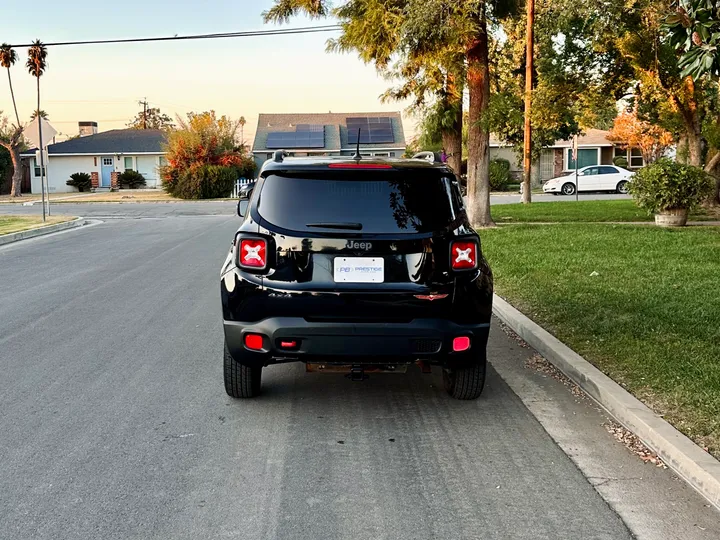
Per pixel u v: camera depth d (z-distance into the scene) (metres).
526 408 5.57
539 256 12.90
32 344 7.59
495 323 8.59
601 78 21.66
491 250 14.02
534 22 25.97
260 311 5.07
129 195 49.25
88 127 73.19
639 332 7.27
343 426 5.18
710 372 5.86
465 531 3.64
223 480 4.24
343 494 4.06
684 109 20.56
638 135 44.41
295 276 5.04
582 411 5.50
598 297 9.09
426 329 5.02
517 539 3.56
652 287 9.59
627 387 5.68
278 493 4.07
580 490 4.12
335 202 5.11
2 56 50.84
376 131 58.25
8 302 9.97
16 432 5.03
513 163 52.97
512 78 30.59
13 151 51.44
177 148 45.59
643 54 19.44
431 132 28.73
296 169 5.17
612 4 17.50
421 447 4.77
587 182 42.03
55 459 4.55
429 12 15.10
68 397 5.81
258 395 5.88
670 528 3.68
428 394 5.94
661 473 4.37
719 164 21.77
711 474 4.06
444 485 4.19
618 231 16.50
